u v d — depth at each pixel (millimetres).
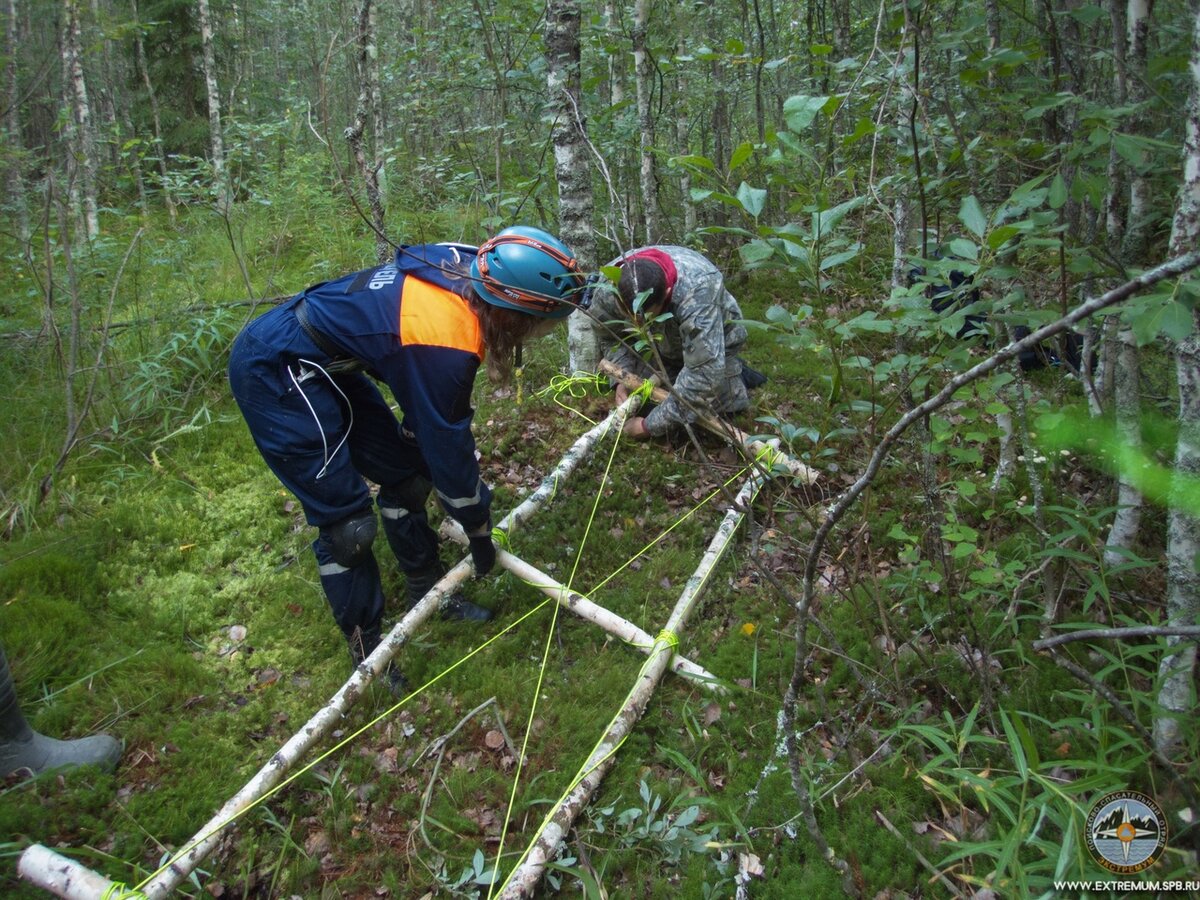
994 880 1865
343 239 6934
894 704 2734
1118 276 2432
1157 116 2922
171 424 4707
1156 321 1579
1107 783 2070
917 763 2502
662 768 2666
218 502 4117
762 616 3195
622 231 6133
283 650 3250
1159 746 2342
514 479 4195
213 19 14086
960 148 2615
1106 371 3168
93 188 8539
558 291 2627
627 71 6789
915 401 2510
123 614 3424
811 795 2367
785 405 4605
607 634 3205
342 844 2502
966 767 2455
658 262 3574
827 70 5234
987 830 2279
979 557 2520
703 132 7008
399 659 3137
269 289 6203
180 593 3541
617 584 3500
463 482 2787
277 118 9969
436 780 2686
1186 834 2117
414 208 7305
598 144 5559
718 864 2289
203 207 8609
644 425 4172
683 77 6473
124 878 2381
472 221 6238
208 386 5035
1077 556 2377
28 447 4480
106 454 4461
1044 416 2498
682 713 2797
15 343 5398
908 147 3213
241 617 3443
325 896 2355
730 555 3518
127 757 2812
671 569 3527
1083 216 3289
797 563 3451
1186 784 2066
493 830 2520
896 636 2916
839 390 2408
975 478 3715
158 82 13391
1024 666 2771
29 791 2564
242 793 2463
